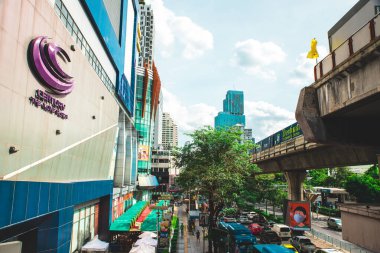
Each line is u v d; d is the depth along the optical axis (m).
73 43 19.94
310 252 28.27
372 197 48.38
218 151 29.55
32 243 15.98
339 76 11.98
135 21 55.75
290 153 36.22
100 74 30.55
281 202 53.91
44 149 16.30
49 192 14.80
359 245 17.67
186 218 59.06
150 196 88.62
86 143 23.72
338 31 14.12
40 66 14.97
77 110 21.25
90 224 27.19
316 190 75.50
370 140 13.55
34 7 14.52
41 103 15.67
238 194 31.62
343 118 13.70
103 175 31.31
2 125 12.34
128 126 51.75
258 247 22.80
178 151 31.53
